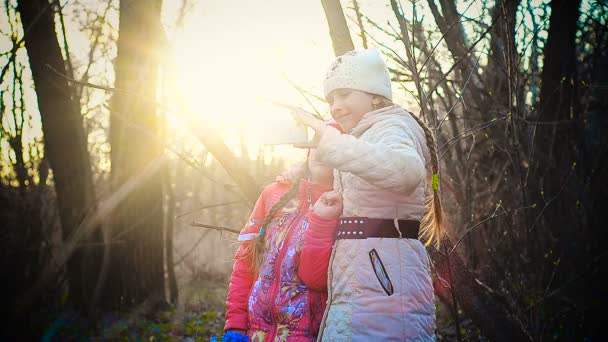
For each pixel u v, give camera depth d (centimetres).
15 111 617
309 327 255
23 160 617
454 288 351
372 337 231
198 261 1129
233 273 288
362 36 412
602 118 572
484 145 557
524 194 441
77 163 696
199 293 932
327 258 249
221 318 777
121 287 781
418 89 351
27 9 613
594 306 475
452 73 526
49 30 645
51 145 685
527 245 472
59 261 565
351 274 238
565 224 503
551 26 558
